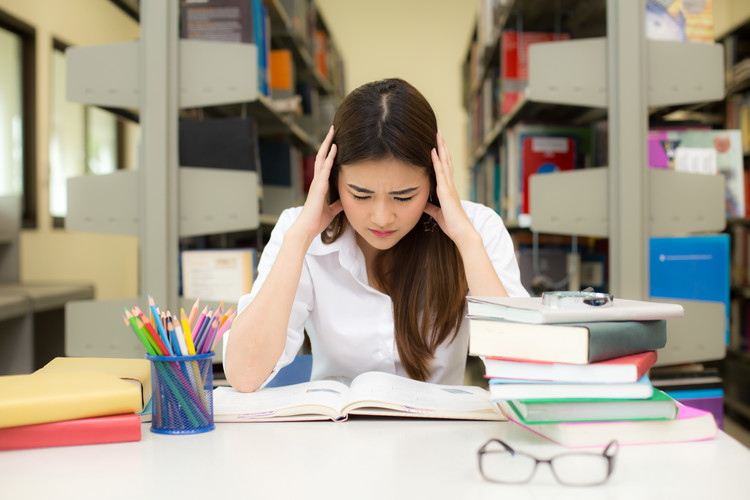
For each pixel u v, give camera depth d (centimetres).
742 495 65
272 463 76
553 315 78
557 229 205
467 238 119
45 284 386
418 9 610
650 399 80
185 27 229
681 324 197
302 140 369
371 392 97
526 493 66
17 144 427
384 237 115
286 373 153
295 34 355
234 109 270
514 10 285
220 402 104
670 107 230
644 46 198
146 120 199
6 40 417
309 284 134
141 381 100
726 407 369
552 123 261
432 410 93
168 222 200
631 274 197
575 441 79
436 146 119
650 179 200
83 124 519
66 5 467
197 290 208
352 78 611
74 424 83
